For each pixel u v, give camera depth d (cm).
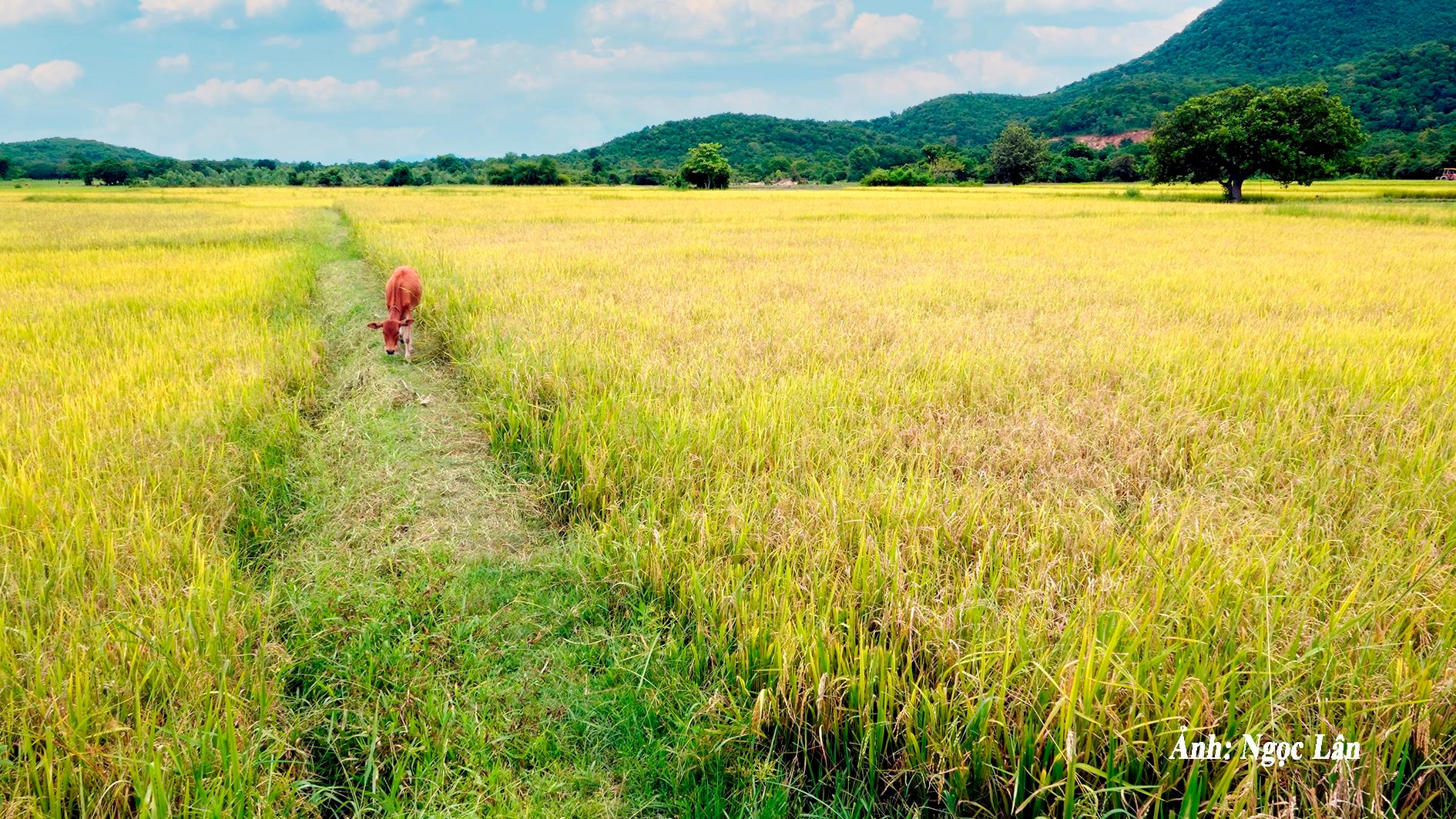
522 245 1564
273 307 898
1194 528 329
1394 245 1652
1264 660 244
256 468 441
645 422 474
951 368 586
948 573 307
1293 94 3900
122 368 583
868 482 379
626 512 389
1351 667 242
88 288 983
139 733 235
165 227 2088
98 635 268
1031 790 237
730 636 299
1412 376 554
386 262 1255
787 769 260
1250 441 441
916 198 4272
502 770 253
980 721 237
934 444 438
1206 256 1434
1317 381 558
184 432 459
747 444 438
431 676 293
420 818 236
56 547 317
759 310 848
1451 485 368
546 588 356
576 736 273
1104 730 232
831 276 1138
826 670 261
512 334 720
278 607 327
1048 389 554
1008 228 2178
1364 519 344
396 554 376
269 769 244
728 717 266
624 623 330
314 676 295
